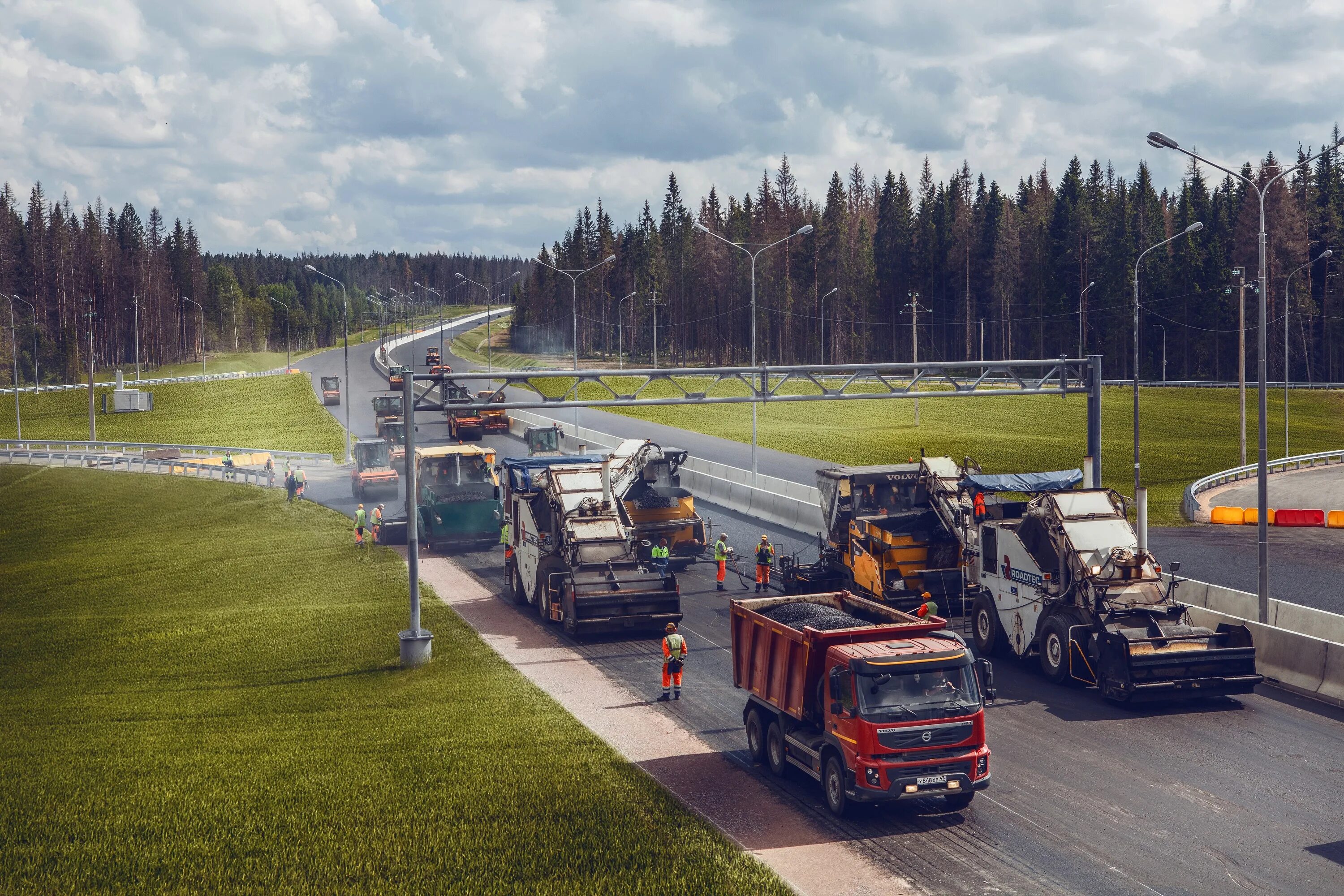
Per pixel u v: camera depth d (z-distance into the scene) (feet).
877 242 487.61
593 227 633.20
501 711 74.43
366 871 49.19
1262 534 85.56
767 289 477.36
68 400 398.21
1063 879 47.14
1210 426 284.82
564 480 105.50
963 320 462.19
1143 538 99.76
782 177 531.91
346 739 69.31
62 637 106.63
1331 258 404.16
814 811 55.88
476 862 49.70
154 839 53.62
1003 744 65.98
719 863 48.75
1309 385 361.71
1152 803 55.83
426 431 277.85
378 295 497.87
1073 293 432.66
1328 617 83.05
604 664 87.56
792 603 66.85
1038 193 522.88
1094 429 113.80
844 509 103.24
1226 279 405.80
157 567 145.59
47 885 48.55
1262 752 63.62
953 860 49.32
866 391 360.48
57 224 589.32
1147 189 498.28
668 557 103.71
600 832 52.65
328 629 102.47
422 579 126.11
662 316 549.13
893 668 53.88
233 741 69.92
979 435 253.24
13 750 69.97
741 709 74.79
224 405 368.68
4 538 187.11
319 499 194.29
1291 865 48.21
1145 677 72.54
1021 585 84.84
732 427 271.28
